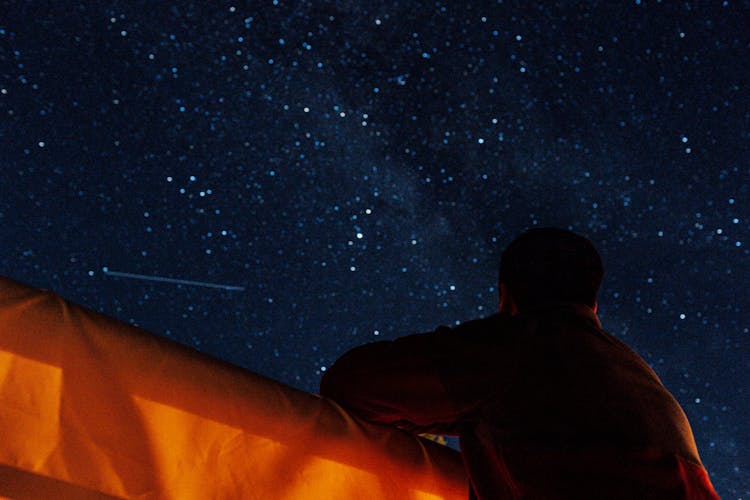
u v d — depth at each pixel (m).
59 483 0.50
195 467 0.59
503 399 0.76
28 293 0.53
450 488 0.82
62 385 0.52
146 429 0.56
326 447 0.70
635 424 0.72
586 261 0.91
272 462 0.64
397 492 0.75
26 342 0.52
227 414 0.62
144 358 0.58
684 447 0.74
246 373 0.66
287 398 0.68
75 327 0.55
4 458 0.48
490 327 0.80
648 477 0.69
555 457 0.70
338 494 0.69
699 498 0.71
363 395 0.77
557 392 0.74
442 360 0.77
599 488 0.68
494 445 0.74
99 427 0.54
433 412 0.77
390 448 0.77
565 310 0.85
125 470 0.54
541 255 0.90
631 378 0.78
